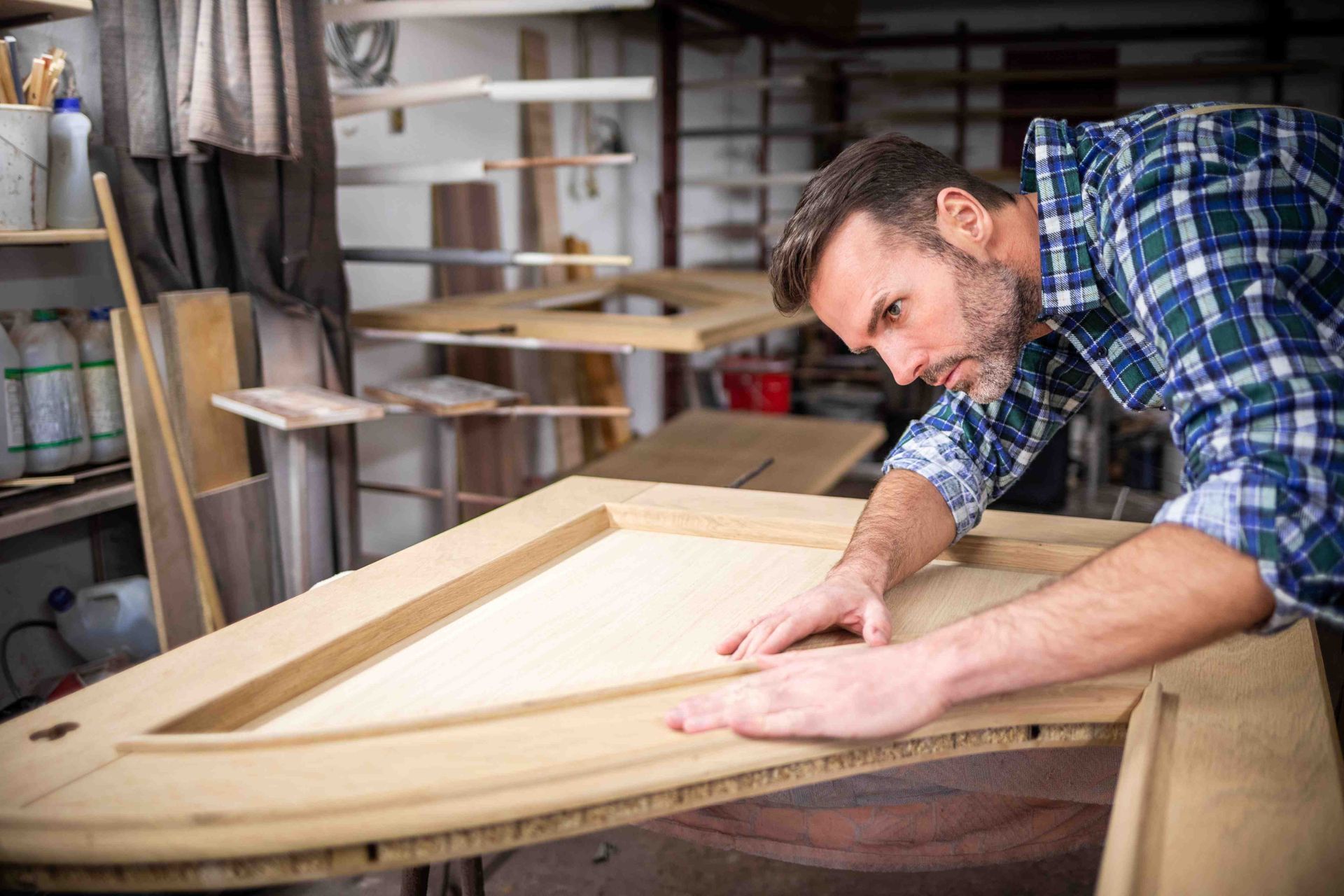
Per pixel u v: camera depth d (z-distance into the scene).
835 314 1.20
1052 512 4.86
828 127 6.12
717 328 3.13
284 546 2.67
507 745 0.91
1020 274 1.18
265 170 2.62
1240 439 0.87
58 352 2.26
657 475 3.37
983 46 8.28
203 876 0.79
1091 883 2.33
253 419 2.59
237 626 1.14
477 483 4.25
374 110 3.06
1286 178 0.96
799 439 3.88
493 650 1.15
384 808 0.81
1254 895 0.76
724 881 2.32
